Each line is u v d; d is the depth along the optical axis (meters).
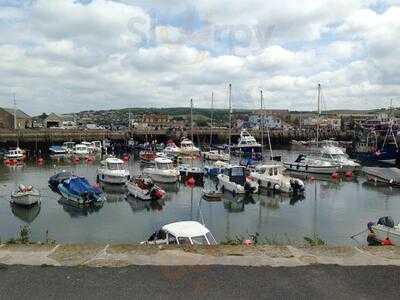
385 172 47.25
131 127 105.69
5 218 28.89
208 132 95.38
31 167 58.44
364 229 26.22
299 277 4.93
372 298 4.40
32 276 4.94
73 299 4.35
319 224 27.66
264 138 100.19
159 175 44.59
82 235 24.53
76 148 73.75
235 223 27.86
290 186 38.12
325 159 53.41
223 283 4.75
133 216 29.69
